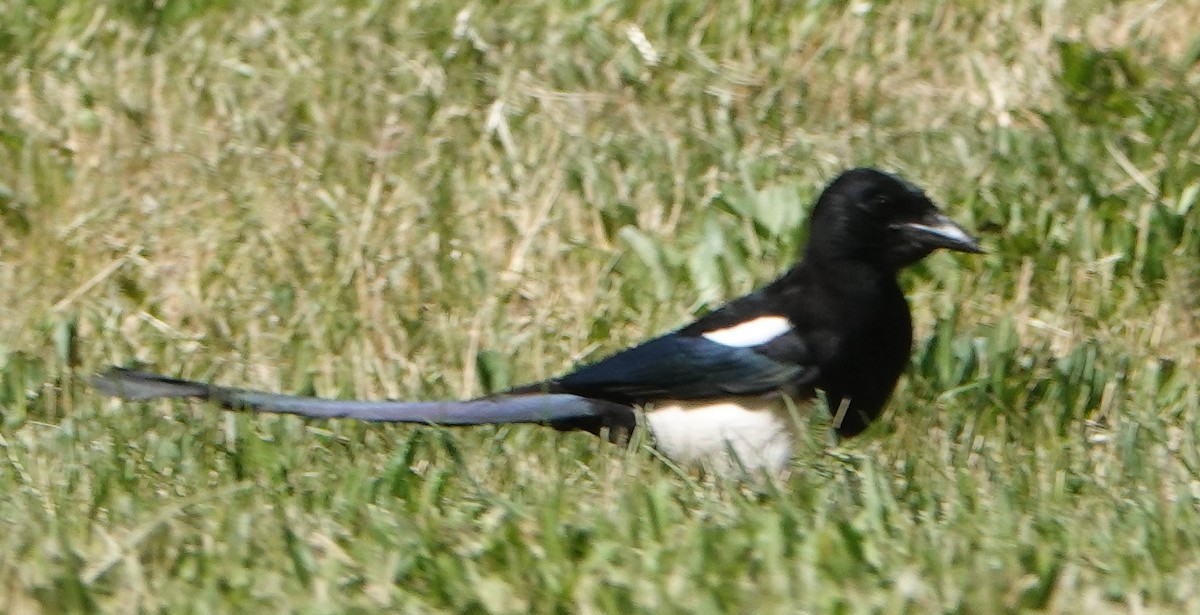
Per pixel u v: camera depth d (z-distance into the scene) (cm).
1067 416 1045
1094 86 1323
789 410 947
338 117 1312
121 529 855
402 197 1255
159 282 1215
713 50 1393
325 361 1134
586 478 948
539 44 1386
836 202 960
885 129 1317
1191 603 773
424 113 1317
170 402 1053
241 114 1320
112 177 1284
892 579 782
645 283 1189
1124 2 1398
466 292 1187
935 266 1187
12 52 1397
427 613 787
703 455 966
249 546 830
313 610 779
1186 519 850
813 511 861
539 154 1280
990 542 818
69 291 1215
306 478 937
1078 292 1169
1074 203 1222
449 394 1115
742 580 795
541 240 1220
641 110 1336
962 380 1082
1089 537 832
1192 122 1276
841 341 955
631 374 964
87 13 1414
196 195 1260
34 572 811
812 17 1399
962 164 1262
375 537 839
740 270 1191
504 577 809
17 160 1290
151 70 1358
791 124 1327
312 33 1395
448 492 920
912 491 904
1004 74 1348
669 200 1242
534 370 1126
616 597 775
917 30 1388
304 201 1253
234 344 1155
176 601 790
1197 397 1043
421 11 1417
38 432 1034
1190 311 1142
